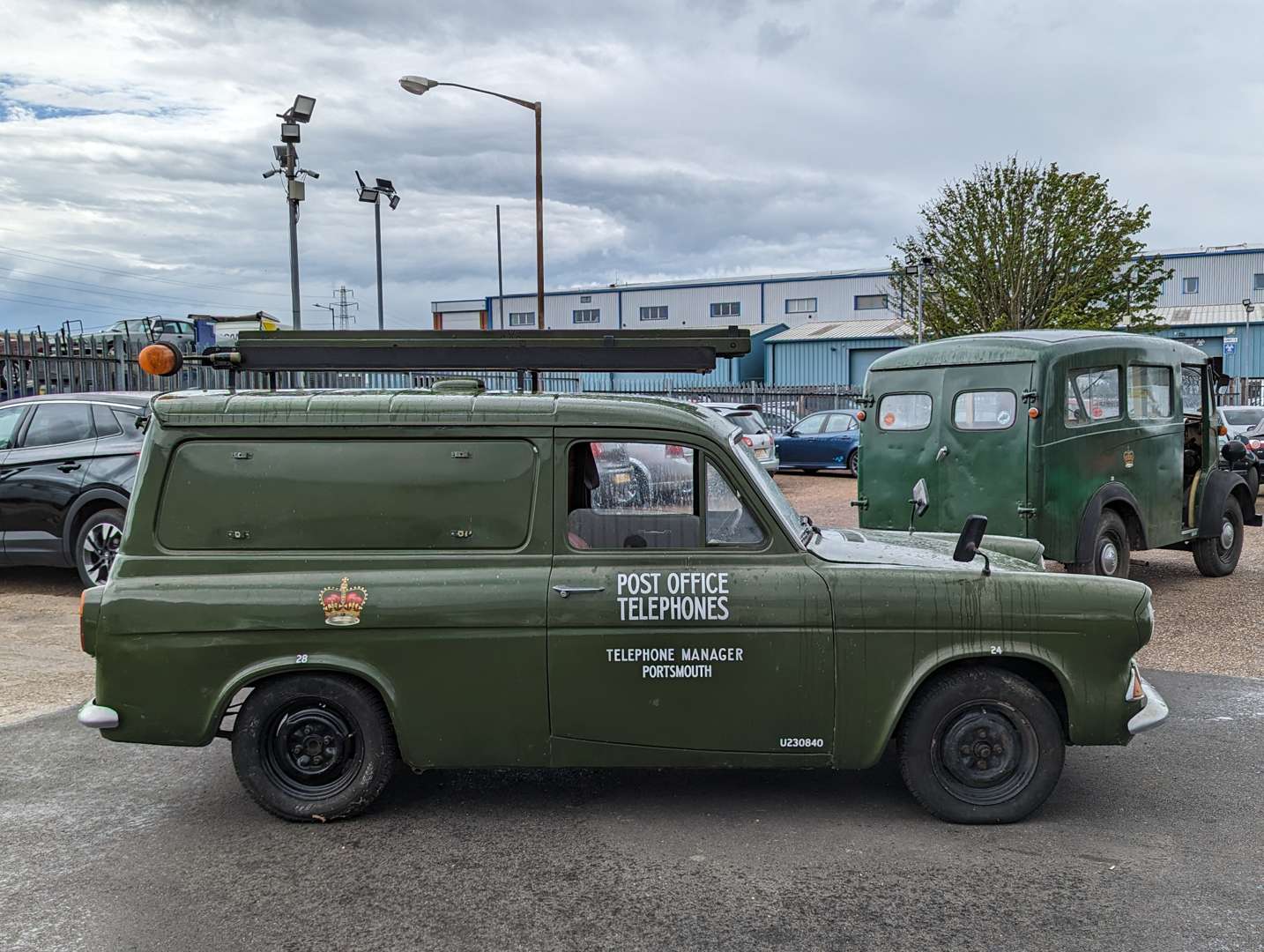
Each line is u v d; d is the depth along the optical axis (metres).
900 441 9.62
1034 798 4.44
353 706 4.50
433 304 69.00
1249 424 19.61
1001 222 26.39
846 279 59.59
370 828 4.54
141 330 22.00
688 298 63.53
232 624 4.37
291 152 13.49
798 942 3.51
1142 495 9.64
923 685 4.44
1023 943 3.49
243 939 3.59
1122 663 4.37
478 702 4.39
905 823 4.52
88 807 4.84
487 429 4.47
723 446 4.45
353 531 4.45
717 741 4.39
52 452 9.70
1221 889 3.87
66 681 7.09
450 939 3.57
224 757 5.56
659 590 4.35
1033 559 5.38
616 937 3.56
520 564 4.41
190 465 4.47
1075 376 8.91
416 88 23.30
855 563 4.45
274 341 4.92
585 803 4.80
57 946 3.54
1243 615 8.95
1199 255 51.72
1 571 11.32
